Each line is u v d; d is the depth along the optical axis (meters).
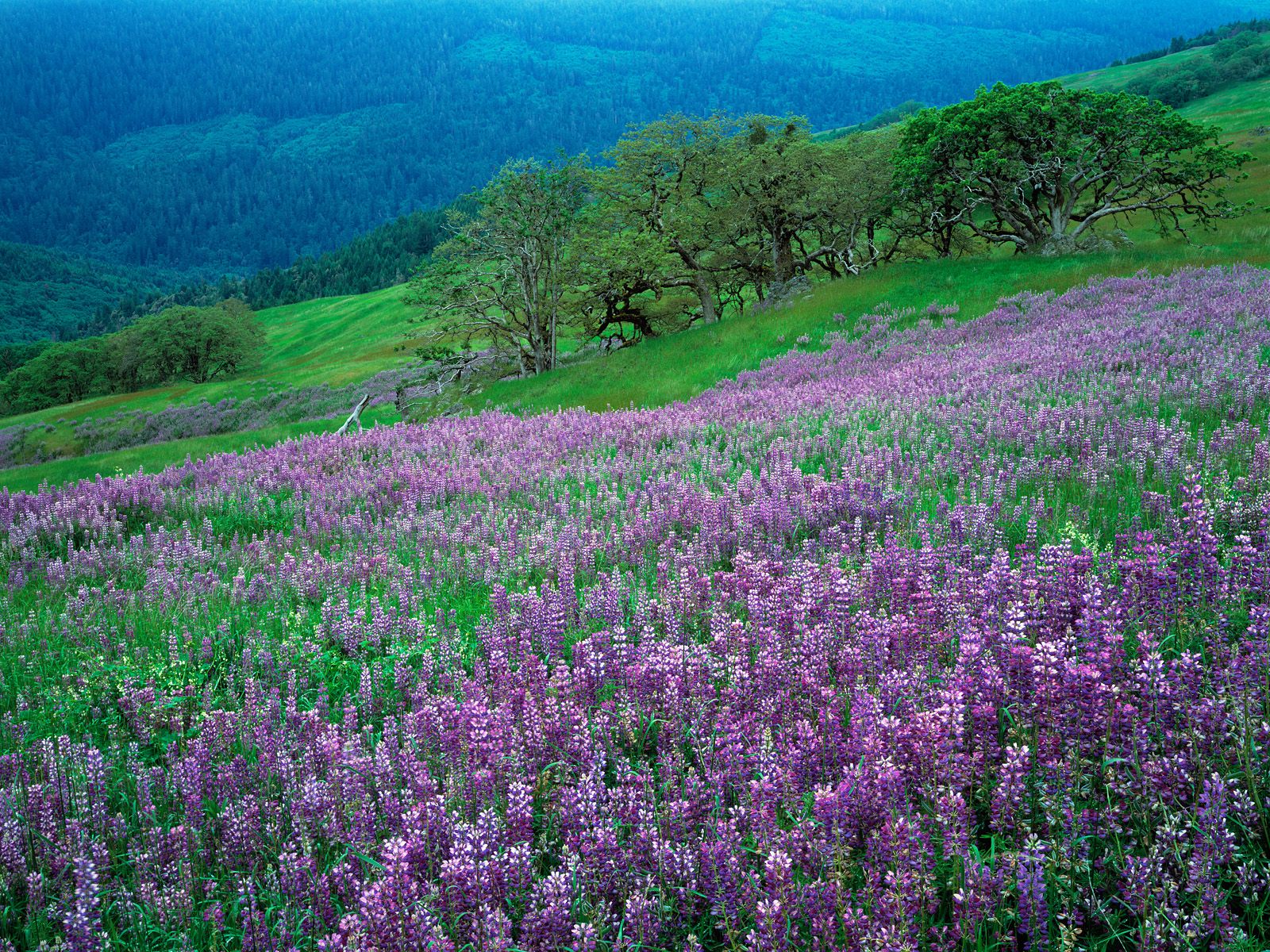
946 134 43.50
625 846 4.33
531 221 48.41
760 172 48.38
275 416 83.81
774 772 4.62
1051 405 14.93
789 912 3.73
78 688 7.83
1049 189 44.69
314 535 14.33
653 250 47.09
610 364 42.41
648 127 50.56
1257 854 3.77
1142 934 3.42
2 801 5.28
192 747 6.16
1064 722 4.44
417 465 18.84
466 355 54.19
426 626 8.49
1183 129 40.94
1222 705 4.29
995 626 5.88
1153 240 47.53
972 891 3.56
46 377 135.88
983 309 33.97
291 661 7.97
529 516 13.58
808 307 40.91
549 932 3.80
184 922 4.49
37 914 4.55
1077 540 7.97
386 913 3.77
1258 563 6.05
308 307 194.00
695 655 6.22
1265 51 176.38
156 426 91.81
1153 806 4.00
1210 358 16.20
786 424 17.98
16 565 13.71
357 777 5.21
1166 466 9.68
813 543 9.67
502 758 5.14
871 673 5.77
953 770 4.26
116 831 5.30
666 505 12.41
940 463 12.59
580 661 6.61
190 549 13.34
